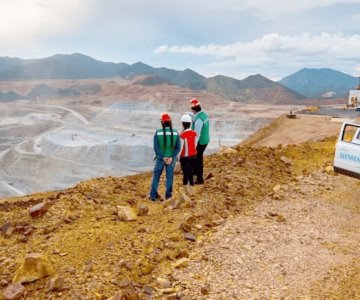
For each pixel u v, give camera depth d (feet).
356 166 33.17
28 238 25.27
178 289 19.83
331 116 243.60
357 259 24.14
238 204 33.17
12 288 19.34
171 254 23.35
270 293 19.89
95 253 23.25
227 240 25.73
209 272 21.68
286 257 24.00
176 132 33.60
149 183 40.81
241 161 45.34
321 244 26.25
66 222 27.89
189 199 32.17
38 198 37.65
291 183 40.19
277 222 29.84
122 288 19.67
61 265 21.79
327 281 21.25
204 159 49.24
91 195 33.73
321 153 53.31
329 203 35.12
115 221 28.40
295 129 202.18
